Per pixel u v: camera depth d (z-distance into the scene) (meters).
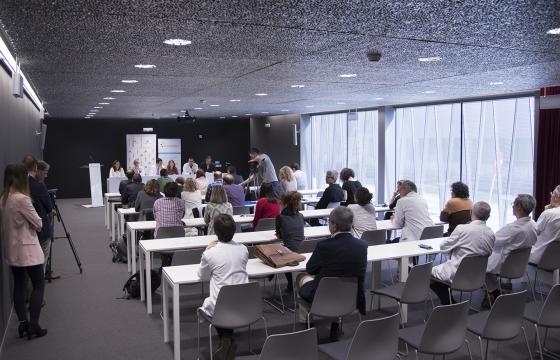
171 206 6.66
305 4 3.15
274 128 17.80
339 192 8.77
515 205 5.15
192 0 3.05
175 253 4.97
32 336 4.88
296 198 5.55
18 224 4.63
